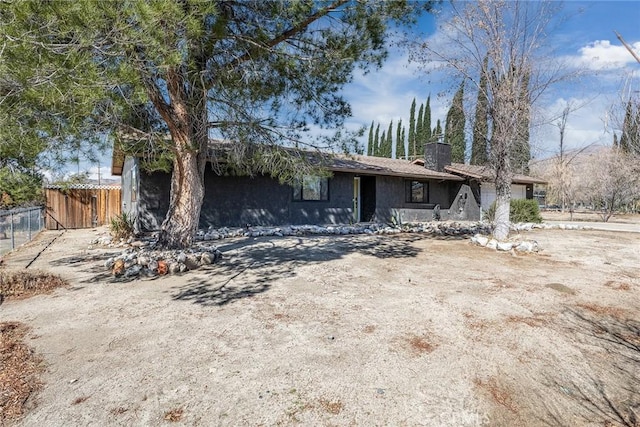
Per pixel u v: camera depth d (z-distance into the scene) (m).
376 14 5.63
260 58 5.64
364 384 2.67
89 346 3.26
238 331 3.63
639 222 17.97
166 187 10.80
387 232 12.01
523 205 16.09
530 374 2.86
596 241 10.59
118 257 6.45
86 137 4.73
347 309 4.32
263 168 7.81
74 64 3.63
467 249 8.81
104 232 12.42
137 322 3.86
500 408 2.41
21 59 3.53
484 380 2.76
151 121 6.76
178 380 2.70
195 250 6.90
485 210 18.91
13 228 8.65
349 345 3.33
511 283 5.60
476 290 5.18
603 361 3.08
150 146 6.35
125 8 3.64
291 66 5.62
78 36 3.63
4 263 6.86
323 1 5.16
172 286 5.27
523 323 3.92
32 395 2.49
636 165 10.38
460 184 18.56
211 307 4.36
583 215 23.17
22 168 5.96
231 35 5.34
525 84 9.12
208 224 11.71
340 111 6.98
